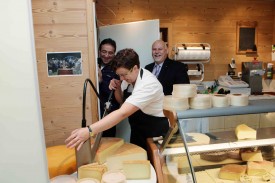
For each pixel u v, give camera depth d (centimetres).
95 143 130
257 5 389
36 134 79
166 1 362
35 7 158
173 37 373
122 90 196
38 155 80
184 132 117
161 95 153
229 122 128
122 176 110
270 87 403
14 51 73
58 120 171
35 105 77
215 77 394
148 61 278
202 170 133
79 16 163
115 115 129
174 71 263
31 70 75
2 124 76
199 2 371
